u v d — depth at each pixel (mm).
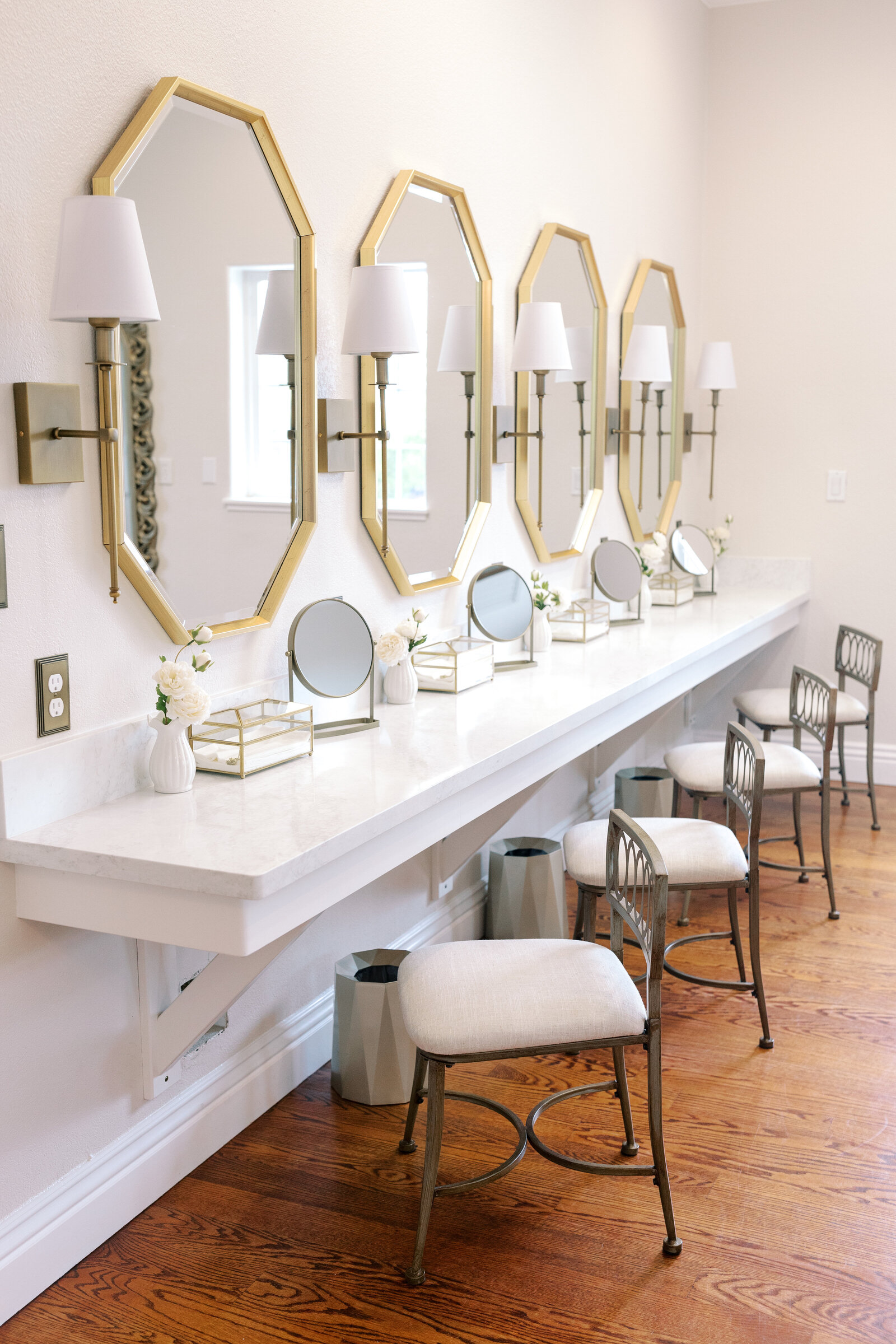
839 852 3881
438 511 2844
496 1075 2455
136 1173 1978
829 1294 1788
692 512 4902
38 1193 1800
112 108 1774
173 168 1895
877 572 4621
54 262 1695
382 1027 2324
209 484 2049
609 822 2105
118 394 1787
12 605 1677
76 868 1638
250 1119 2281
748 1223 1958
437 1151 1784
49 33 1649
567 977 1842
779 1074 2451
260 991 2307
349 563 2506
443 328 2793
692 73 4465
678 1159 2146
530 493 3336
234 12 2023
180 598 2014
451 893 3039
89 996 1866
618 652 3223
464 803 2123
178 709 1868
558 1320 1732
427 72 2660
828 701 3209
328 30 2289
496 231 3043
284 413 2227
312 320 2260
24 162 1629
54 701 1758
